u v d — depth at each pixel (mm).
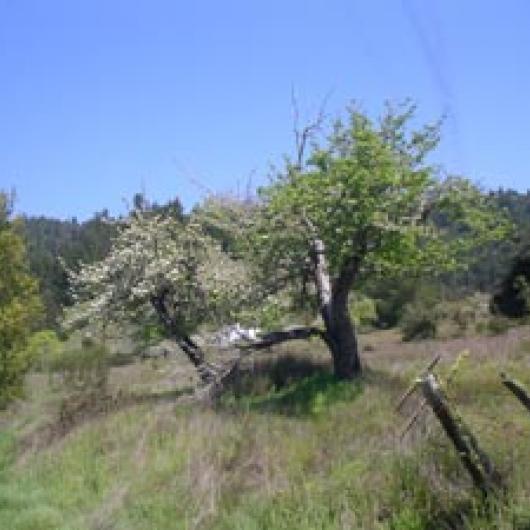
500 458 9039
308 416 16094
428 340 37844
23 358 30047
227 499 12055
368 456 11102
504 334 31203
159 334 26609
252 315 22344
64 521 13484
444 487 9102
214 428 15750
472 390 15023
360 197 19531
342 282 20141
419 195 20984
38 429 22453
